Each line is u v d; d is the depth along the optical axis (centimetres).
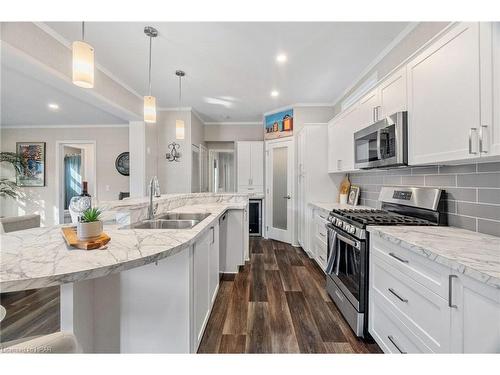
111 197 579
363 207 304
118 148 575
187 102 443
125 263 95
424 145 163
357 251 187
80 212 138
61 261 95
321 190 380
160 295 143
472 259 101
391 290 148
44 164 570
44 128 572
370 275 175
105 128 575
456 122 135
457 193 170
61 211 578
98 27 216
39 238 127
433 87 153
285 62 288
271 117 499
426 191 192
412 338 129
